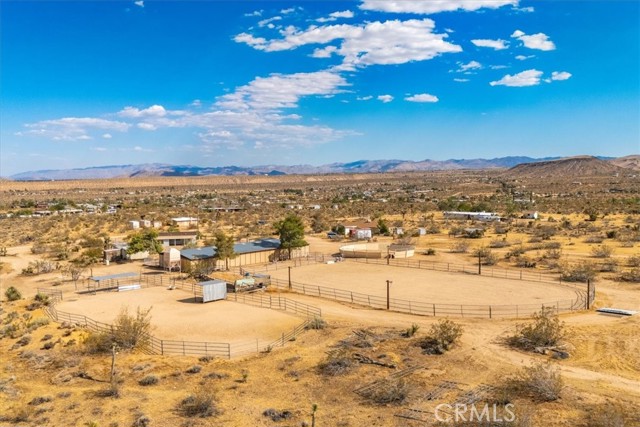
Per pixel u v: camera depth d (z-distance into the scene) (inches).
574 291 2090.3
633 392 1071.6
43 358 1366.9
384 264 2918.3
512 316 1729.8
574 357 1299.2
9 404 1080.8
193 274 2573.8
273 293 2208.4
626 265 2581.2
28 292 2368.4
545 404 1018.1
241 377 1224.2
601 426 911.7
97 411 1032.2
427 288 2240.4
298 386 1156.5
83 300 2123.5
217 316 1815.9
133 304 2030.0
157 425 968.3
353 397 1085.1
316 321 1638.8
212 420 989.2
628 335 1454.2
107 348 1448.1
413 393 1086.4
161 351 1440.7
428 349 1357.0
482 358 1293.1
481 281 2365.9
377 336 1494.8
